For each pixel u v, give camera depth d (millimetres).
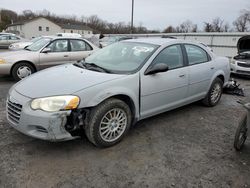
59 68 3723
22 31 62219
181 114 4598
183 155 3143
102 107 3002
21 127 2871
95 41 17203
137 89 3367
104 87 3020
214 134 3809
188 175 2740
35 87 3006
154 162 2949
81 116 2914
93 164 2842
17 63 6496
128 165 2861
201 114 4652
